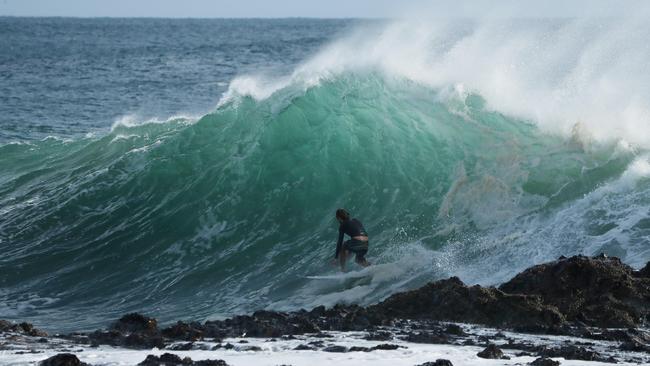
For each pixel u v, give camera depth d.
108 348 7.61
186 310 11.84
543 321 8.96
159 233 14.78
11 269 13.82
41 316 11.80
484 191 14.75
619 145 15.33
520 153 15.82
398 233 14.04
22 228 15.30
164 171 16.14
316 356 6.93
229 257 13.88
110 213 15.51
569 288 9.52
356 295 11.60
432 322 9.11
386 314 9.63
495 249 12.73
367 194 15.41
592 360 6.89
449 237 13.58
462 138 16.52
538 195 14.42
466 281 11.71
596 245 12.18
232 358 6.87
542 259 12.10
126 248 14.42
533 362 6.46
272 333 8.45
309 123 16.75
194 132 16.98
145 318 8.86
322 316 9.45
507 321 9.08
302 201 15.37
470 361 6.63
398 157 16.12
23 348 7.49
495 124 16.95
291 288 12.38
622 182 13.87
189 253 14.16
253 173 15.91
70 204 15.84
